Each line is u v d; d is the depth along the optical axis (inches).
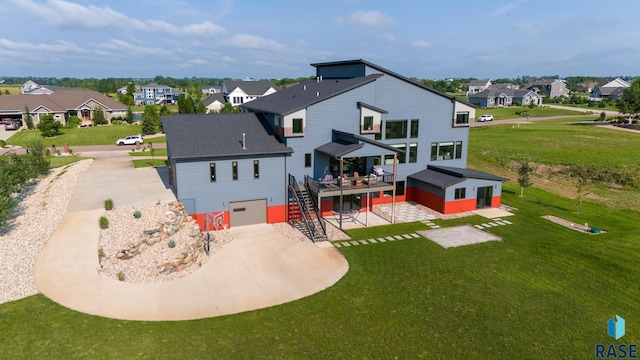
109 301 666.2
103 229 872.3
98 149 2078.0
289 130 1079.0
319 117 1114.1
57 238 836.0
